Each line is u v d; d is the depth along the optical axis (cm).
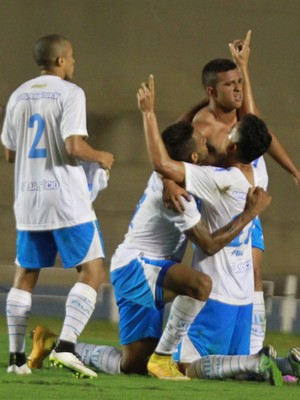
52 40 2427
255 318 2636
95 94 9531
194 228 2306
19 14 9512
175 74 9550
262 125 2356
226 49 9562
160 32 9569
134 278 2358
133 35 9556
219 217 2364
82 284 2347
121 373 2462
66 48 2431
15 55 9512
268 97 9500
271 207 9231
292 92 9494
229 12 9556
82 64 9562
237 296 2412
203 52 9562
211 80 2614
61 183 2353
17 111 2395
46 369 2488
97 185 2505
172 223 2350
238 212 2362
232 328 2427
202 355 2422
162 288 2330
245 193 2356
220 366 2364
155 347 2419
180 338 2347
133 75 9544
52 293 5475
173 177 2314
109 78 9544
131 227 2406
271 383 2331
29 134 2375
